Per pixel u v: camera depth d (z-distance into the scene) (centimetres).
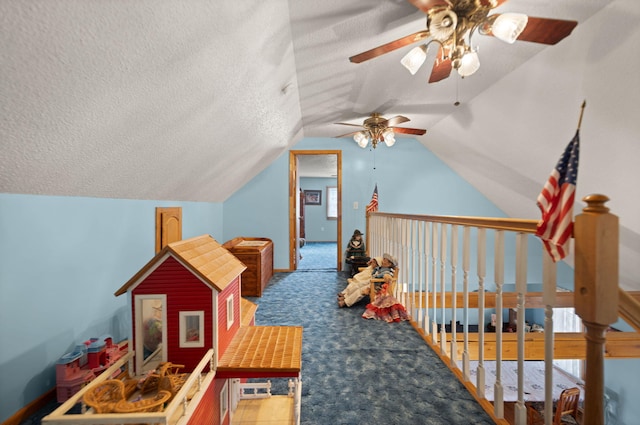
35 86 94
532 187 371
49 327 174
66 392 169
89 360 180
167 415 89
